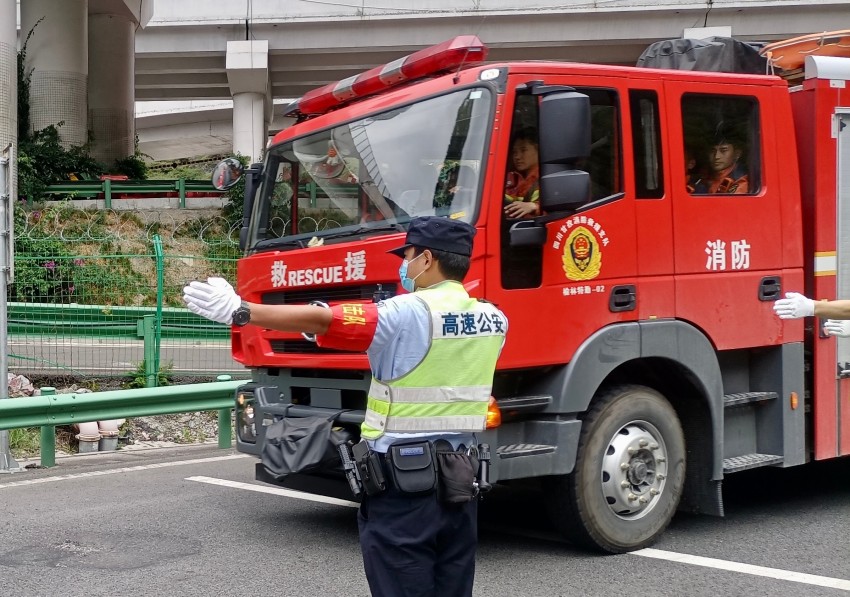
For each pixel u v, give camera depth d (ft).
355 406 18.04
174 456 29.89
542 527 20.63
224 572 16.89
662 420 18.48
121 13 95.76
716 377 18.83
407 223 17.11
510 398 16.93
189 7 111.34
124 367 38.27
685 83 18.85
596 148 17.62
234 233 75.00
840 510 22.22
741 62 21.39
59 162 78.48
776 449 19.94
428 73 18.47
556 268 16.92
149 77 133.39
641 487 18.30
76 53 83.76
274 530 20.02
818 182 20.51
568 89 16.07
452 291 10.73
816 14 105.19
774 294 19.85
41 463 27.99
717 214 19.07
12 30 66.95
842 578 16.65
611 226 17.62
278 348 19.60
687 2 105.19
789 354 19.99
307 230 19.57
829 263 20.57
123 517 21.08
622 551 18.15
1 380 26.91
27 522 20.52
